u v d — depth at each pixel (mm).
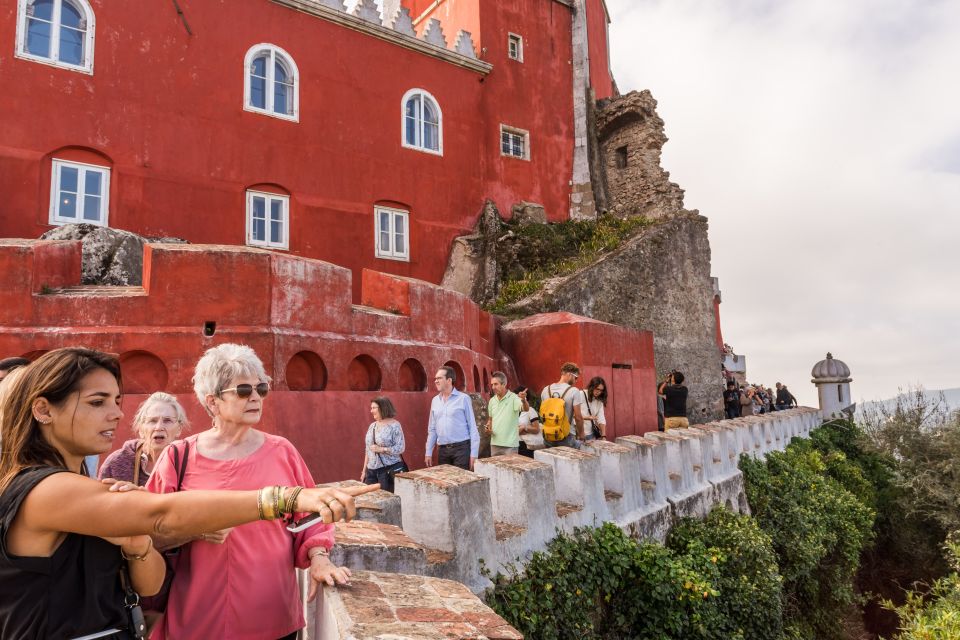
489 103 21797
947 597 11359
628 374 14820
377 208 18234
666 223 22359
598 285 19219
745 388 27438
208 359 2793
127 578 2176
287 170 16406
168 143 14609
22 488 1879
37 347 7559
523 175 22562
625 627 6715
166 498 1981
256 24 16234
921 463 20375
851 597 14156
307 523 2266
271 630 2668
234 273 8148
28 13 13141
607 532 7012
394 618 2549
